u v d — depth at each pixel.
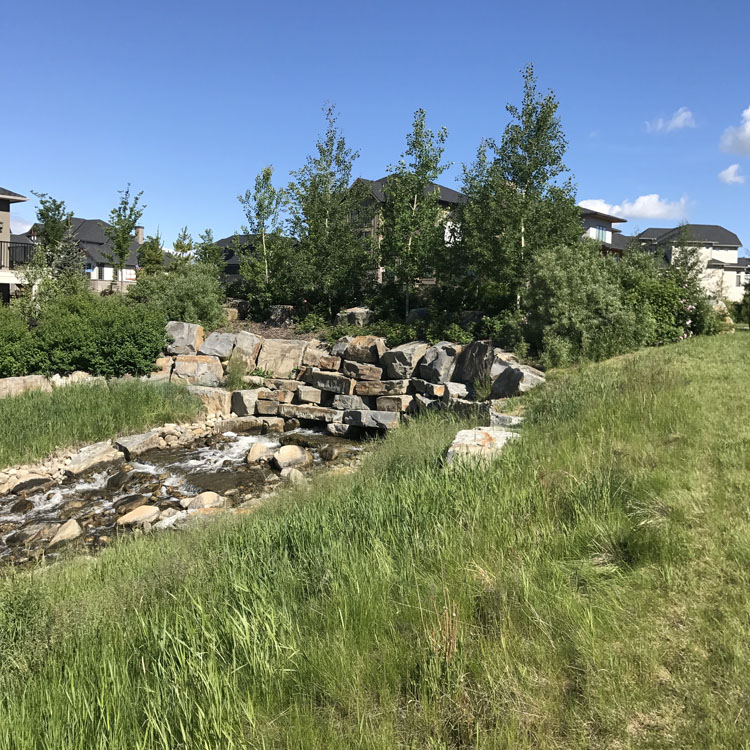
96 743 2.85
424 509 5.57
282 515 6.87
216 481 11.53
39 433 12.63
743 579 3.81
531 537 4.73
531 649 3.36
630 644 3.36
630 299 14.27
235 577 4.64
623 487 5.38
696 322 14.97
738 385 8.54
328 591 4.38
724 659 3.16
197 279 20.88
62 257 25.23
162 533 8.16
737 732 2.67
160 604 4.74
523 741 2.72
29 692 3.50
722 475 5.38
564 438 7.26
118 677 3.41
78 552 8.36
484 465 6.57
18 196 28.28
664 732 2.76
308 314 21.16
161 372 17.42
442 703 3.00
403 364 15.73
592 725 2.85
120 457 12.66
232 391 16.95
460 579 4.12
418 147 19.30
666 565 4.07
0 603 4.70
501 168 16.20
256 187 23.58
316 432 15.94
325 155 22.28
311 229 22.12
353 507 6.16
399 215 19.17
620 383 9.23
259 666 3.36
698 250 26.84
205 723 2.88
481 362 13.90
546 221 15.74
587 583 4.05
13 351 15.79
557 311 13.01
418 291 20.55
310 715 2.99
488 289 17.56
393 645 3.52
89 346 16.25
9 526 9.46
